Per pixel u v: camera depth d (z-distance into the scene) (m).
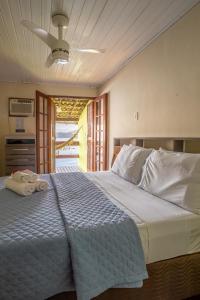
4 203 1.62
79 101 6.46
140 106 3.05
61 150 9.76
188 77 2.07
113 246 1.16
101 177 2.60
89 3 1.93
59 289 1.06
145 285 1.26
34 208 1.50
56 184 2.12
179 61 2.20
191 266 1.36
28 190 1.85
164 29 2.41
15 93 4.73
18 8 2.00
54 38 2.17
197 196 1.48
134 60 3.22
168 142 2.25
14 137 4.29
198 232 1.39
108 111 4.52
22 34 2.52
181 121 2.18
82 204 1.53
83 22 2.25
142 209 1.50
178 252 1.34
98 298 1.20
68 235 1.10
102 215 1.33
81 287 1.01
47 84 4.91
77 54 3.16
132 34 2.53
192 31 2.02
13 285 0.99
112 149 4.28
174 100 2.29
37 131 4.60
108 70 3.93
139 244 1.21
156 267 1.28
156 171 1.91
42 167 4.89
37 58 3.31
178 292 1.34
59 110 8.32
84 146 7.39
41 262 1.03
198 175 1.54
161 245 1.30
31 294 1.01
